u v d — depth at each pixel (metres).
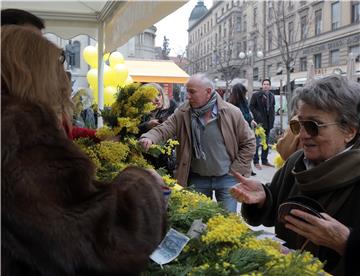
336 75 1.73
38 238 0.87
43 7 4.90
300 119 1.71
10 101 0.97
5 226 0.88
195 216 1.58
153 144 2.86
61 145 0.95
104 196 0.93
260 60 43.22
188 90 3.44
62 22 5.21
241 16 52.47
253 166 8.57
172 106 5.68
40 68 1.04
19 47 1.02
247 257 1.18
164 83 11.59
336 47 33.28
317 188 1.65
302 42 34.16
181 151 3.53
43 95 1.03
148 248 0.98
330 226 1.42
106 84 6.21
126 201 0.98
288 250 1.45
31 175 0.88
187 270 1.18
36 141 0.92
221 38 58.34
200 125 3.48
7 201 0.87
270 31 39.34
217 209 1.65
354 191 1.61
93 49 6.41
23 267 0.91
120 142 2.63
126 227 0.95
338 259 1.57
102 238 0.90
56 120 0.99
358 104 1.64
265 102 8.69
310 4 35.31
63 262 0.88
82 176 0.92
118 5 4.09
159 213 1.03
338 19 33.00
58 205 0.88
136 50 31.55
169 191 1.46
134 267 0.96
